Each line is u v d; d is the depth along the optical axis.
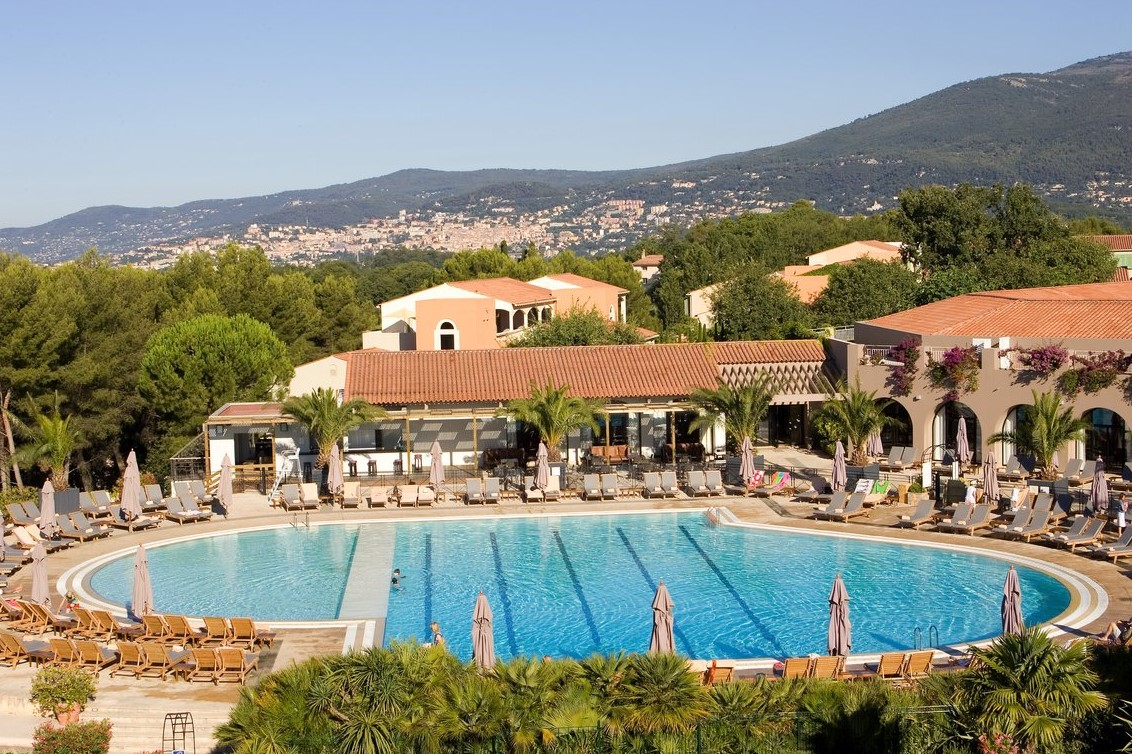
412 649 20.92
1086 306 47.56
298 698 19.84
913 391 45.97
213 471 47.22
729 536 36.69
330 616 29.39
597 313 69.25
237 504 42.31
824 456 48.19
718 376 47.84
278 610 29.95
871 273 78.06
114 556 35.50
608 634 27.80
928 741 19.14
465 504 41.47
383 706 19.61
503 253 110.31
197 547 36.75
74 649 24.97
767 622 28.23
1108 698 19.23
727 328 77.31
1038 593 29.75
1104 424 43.22
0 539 33.78
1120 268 86.69
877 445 44.75
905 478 42.91
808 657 23.11
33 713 23.30
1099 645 21.77
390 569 33.81
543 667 20.84
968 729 19.06
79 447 57.16
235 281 73.06
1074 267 82.12
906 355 45.84
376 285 137.12
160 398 56.47
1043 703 18.80
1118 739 18.66
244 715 19.80
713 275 116.00
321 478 45.62
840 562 33.41
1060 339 44.44
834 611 24.00
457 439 48.66
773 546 35.38
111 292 59.84
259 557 35.41
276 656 25.84
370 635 27.41
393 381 47.44
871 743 19.19
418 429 48.47
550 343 64.19
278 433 47.03
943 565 32.69
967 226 93.31
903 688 21.28
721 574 32.53
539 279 85.50
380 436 48.41
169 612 29.88
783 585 31.34
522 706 19.78
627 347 50.91
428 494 41.72
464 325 66.00
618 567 33.53
